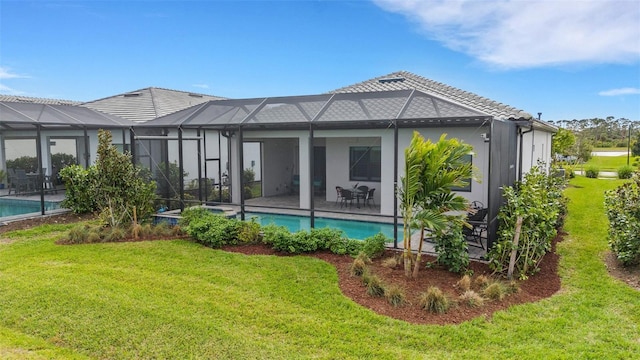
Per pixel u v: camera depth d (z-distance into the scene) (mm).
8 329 6352
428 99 11727
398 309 7004
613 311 6938
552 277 8617
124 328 6320
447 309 6906
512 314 6785
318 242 10328
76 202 15219
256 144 25672
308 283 8180
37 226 13477
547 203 8969
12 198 20281
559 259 9859
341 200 18219
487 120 9852
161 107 23781
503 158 10961
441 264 8953
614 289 7879
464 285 7691
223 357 5543
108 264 9406
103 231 12102
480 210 10836
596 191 23531
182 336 6078
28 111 16812
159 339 6008
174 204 15789
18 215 14875
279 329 6312
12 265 9344
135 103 24328
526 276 8438
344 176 18906
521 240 8609
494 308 7047
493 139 9773
